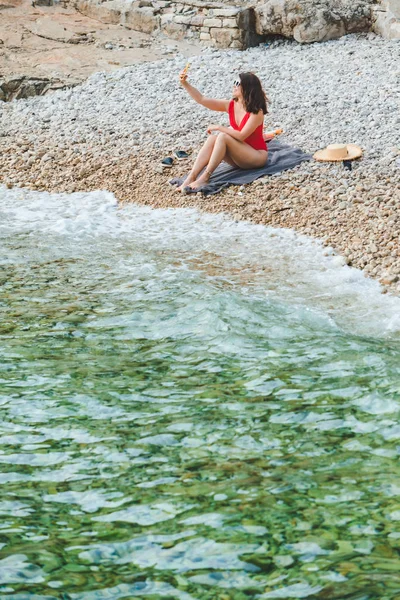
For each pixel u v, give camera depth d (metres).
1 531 4.38
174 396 5.88
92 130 12.49
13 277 8.33
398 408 5.59
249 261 8.77
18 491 4.75
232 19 15.73
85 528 4.40
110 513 4.53
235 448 5.18
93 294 7.89
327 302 7.76
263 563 4.08
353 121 11.83
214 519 4.45
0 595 3.90
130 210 10.34
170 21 16.50
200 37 16.20
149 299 7.73
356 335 7.04
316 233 9.35
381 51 14.84
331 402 5.72
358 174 10.32
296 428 5.40
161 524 4.42
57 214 10.26
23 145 12.18
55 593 3.91
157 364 6.41
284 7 15.72
